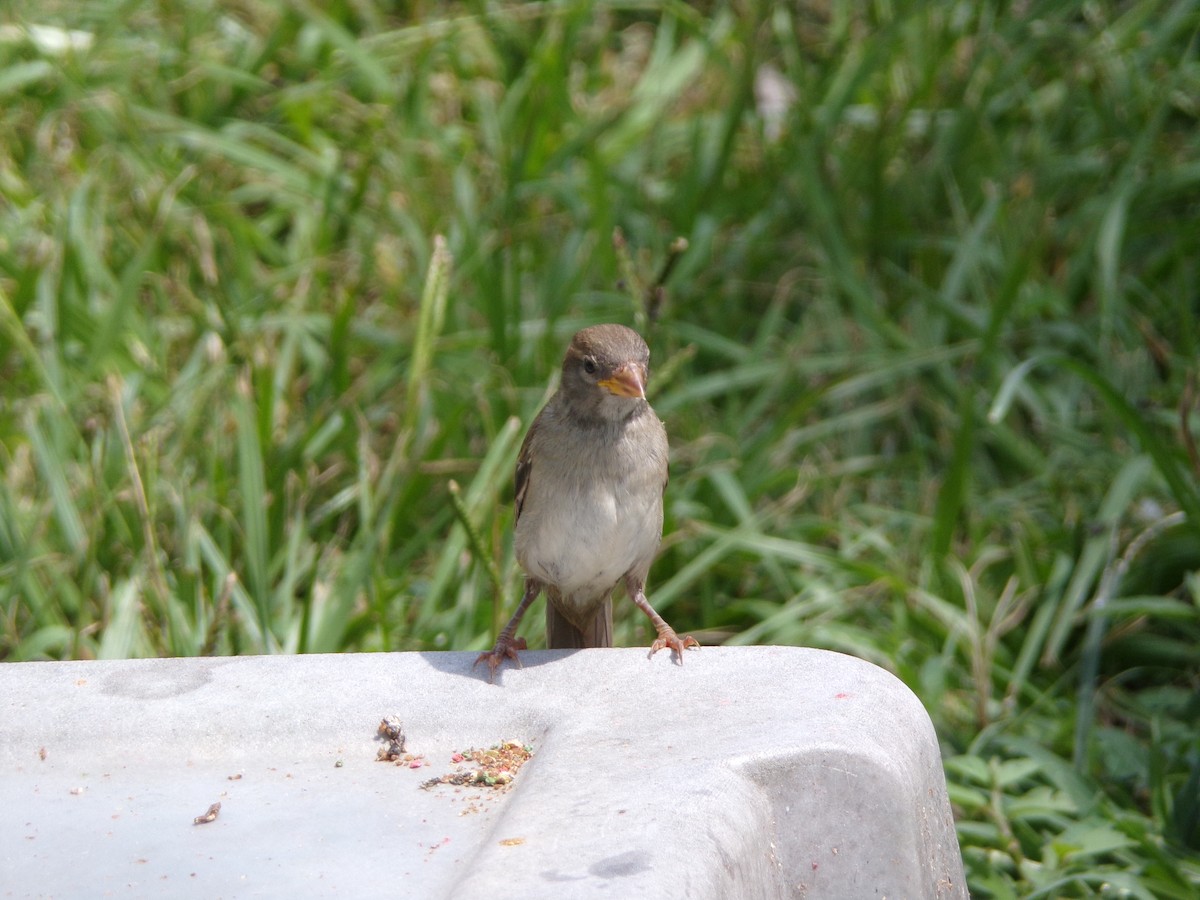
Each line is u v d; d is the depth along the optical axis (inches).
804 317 492.7
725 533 398.6
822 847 201.6
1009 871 311.1
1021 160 549.3
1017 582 403.2
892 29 537.0
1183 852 305.3
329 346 439.5
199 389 394.6
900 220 525.0
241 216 513.7
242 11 599.2
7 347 427.2
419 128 529.3
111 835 201.6
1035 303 468.8
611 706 225.9
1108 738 350.0
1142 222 515.8
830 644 380.5
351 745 225.8
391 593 362.6
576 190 508.7
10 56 541.6
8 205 491.8
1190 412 410.6
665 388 467.2
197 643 334.0
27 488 392.5
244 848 197.5
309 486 395.9
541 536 284.0
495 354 441.4
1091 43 569.0
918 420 475.8
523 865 175.3
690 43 616.4
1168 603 377.1
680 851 177.5
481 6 569.9
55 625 351.3
